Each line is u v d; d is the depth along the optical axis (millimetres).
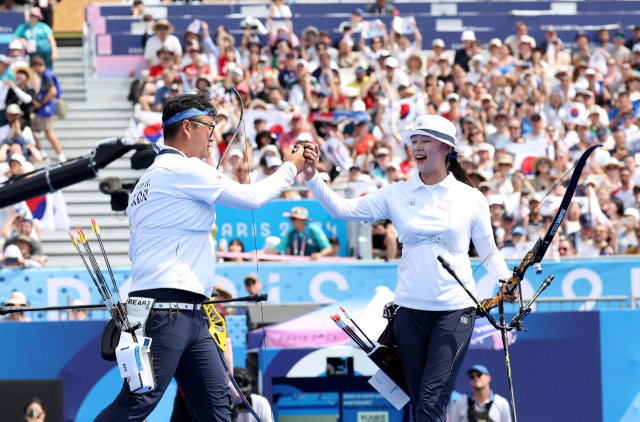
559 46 28219
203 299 6262
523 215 18516
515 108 23438
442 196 7160
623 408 12484
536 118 22422
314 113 21516
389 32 28875
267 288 16594
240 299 6242
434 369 6863
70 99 25250
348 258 17391
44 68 22016
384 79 24516
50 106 21594
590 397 12484
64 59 27156
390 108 22578
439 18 29875
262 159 19516
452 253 7113
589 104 23844
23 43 24672
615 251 18812
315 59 26328
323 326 12516
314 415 12625
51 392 12062
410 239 7156
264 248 17938
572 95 23844
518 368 12484
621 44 28031
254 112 21312
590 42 29469
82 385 12367
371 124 22922
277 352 12500
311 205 18766
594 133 23047
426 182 7293
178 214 6074
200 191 6078
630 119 23672
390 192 7355
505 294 7320
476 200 7250
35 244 17547
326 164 21062
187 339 6105
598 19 30422
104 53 26375
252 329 13289
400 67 26875
